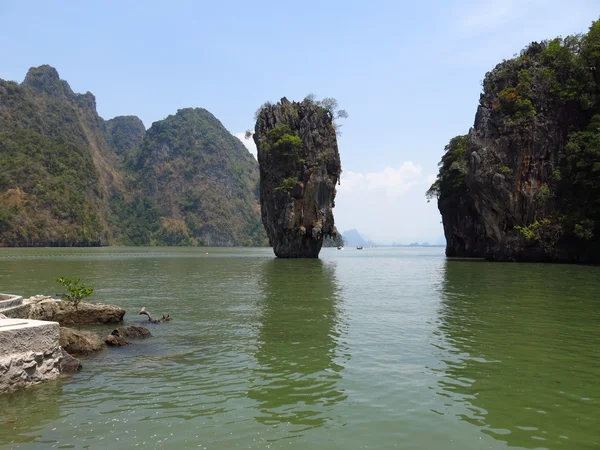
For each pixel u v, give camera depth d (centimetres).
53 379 982
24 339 933
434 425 748
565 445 680
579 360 1126
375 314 1825
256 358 1159
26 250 11625
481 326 1555
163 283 3175
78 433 713
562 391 905
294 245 7250
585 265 4903
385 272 4288
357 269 4781
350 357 1159
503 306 2009
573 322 1620
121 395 885
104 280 3397
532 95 5778
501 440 695
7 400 852
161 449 663
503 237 5841
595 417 781
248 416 784
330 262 6412
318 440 695
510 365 1083
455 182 7569
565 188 5475
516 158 5672
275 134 7038
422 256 9600
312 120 7206
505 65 6278
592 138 5134
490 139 5953
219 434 713
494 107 6000
